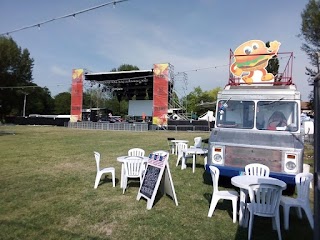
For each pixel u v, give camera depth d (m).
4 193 6.02
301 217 4.87
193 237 4.05
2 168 8.73
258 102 6.63
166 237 4.04
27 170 8.45
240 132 6.35
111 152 12.59
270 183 4.21
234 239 4.03
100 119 41.62
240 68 7.61
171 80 33.03
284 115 6.36
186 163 9.75
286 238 4.10
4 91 50.06
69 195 5.95
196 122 31.11
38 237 3.96
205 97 59.28
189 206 5.35
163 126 31.77
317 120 2.77
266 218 4.82
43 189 6.36
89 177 7.59
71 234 4.09
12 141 17.34
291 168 5.43
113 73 36.03
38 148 13.88
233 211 4.68
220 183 6.52
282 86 6.78
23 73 52.94
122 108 58.56
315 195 2.80
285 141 5.74
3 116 51.53
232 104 6.84
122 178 6.45
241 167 5.78
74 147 14.46
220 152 6.02
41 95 64.31
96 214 4.86
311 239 4.09
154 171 5.55
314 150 2.84
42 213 4.89
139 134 25.16
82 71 36.66
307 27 23.70
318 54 3.96
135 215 4.84
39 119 44.59
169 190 5.65
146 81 36.91
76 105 37.12
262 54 7.49
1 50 48.88
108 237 4.01
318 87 2.74
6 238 3.92
